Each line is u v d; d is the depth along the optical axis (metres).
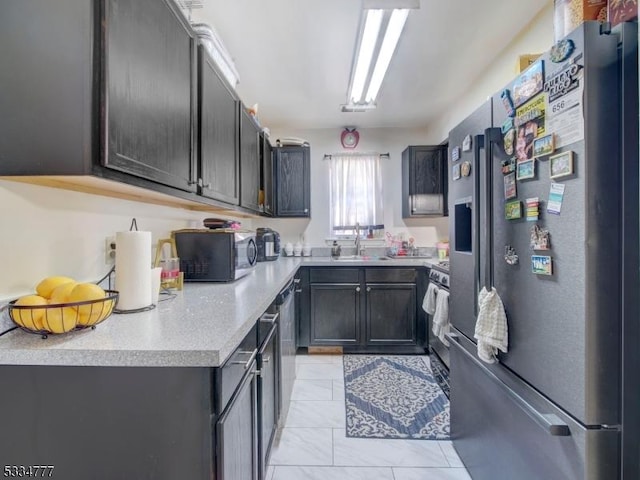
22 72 0.91
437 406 2.24
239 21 1.98
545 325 1.03
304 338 3.22
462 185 1.61
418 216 3.57
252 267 2.42
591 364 0.89
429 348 3.10
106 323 1.06
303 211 3.63
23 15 0.90
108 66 0.92
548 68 1.00
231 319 1.11
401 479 1.59
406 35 2.14
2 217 0.97
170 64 1.30
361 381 2.62
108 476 0.87
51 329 0.90
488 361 1.28
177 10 1.35
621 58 0.88
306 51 2.30
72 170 0.90
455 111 3.19
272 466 1.68
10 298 0.98
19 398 0.87
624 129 0.88
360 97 2.83
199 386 0.85
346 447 1.83
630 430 0.89
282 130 3.91
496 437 1.34
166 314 1.17
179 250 1.88
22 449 0.88
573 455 0.93
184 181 1.42
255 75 2.65
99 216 1.35
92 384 0.86
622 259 0.88
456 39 2.19
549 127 1.00
